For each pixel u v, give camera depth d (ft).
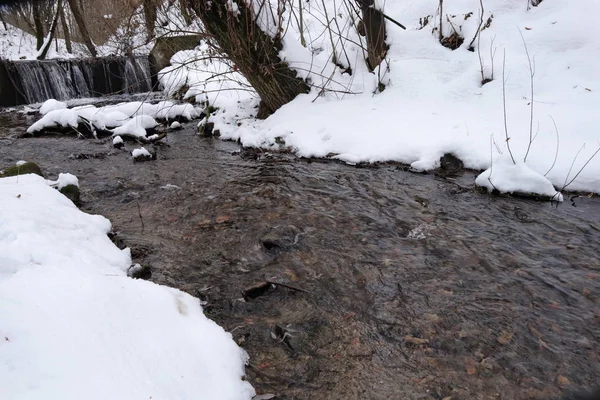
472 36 25.30
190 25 26.48
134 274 10.78
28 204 11.93
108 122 27.96
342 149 20.52
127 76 48.57
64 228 11.28
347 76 26.76
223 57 24.88
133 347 6.93
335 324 9.34
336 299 10.23
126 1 28.07
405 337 8.89
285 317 9.59
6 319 6.31
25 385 5.25
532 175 15.34
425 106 22.04
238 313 9.75
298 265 11.73
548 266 11.30
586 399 7.31
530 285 10.53
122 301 8.03
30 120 33.71
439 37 26.50
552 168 15.94
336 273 11.32
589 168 15.40
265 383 7.66
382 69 25.61
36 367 5.61
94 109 28.91
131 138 25.99
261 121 25.96
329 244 12.85
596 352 8.36
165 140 25.81
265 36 23.16
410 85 23.68
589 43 21.15
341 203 15.81
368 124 21.67
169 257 12.10
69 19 64.95
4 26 63.52
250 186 17.74
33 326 6.38
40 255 9.08
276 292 10.54
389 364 8.16
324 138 21.40
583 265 11.25
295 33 33.17
